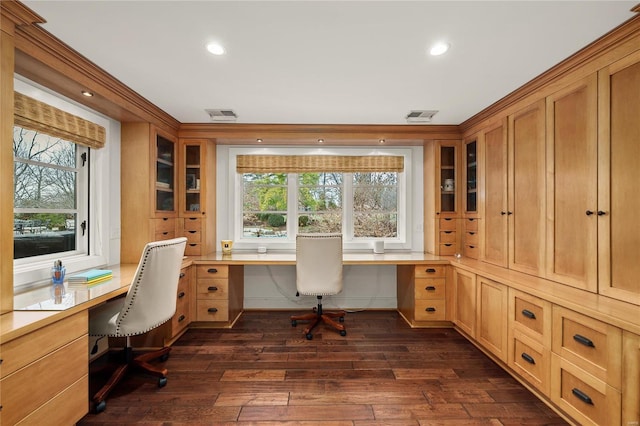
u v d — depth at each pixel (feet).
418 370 8.01
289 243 13.15
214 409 6.42
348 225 13.33
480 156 10.37
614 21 5.26
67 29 5.52
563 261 6.93
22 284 6.66
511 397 6.82
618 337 4.83
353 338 10.08
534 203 7.84
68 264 7.82
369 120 10.92
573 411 5.68
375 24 5.37
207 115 10.46
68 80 6.55
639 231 5.26
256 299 13.08
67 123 7.50
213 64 6.84
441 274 10.78
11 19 4.95
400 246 13.14
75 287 6.89
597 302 5.56
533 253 7.91
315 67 6.97
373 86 8.00
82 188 8.72
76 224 8.61
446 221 11.96
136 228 9.70
